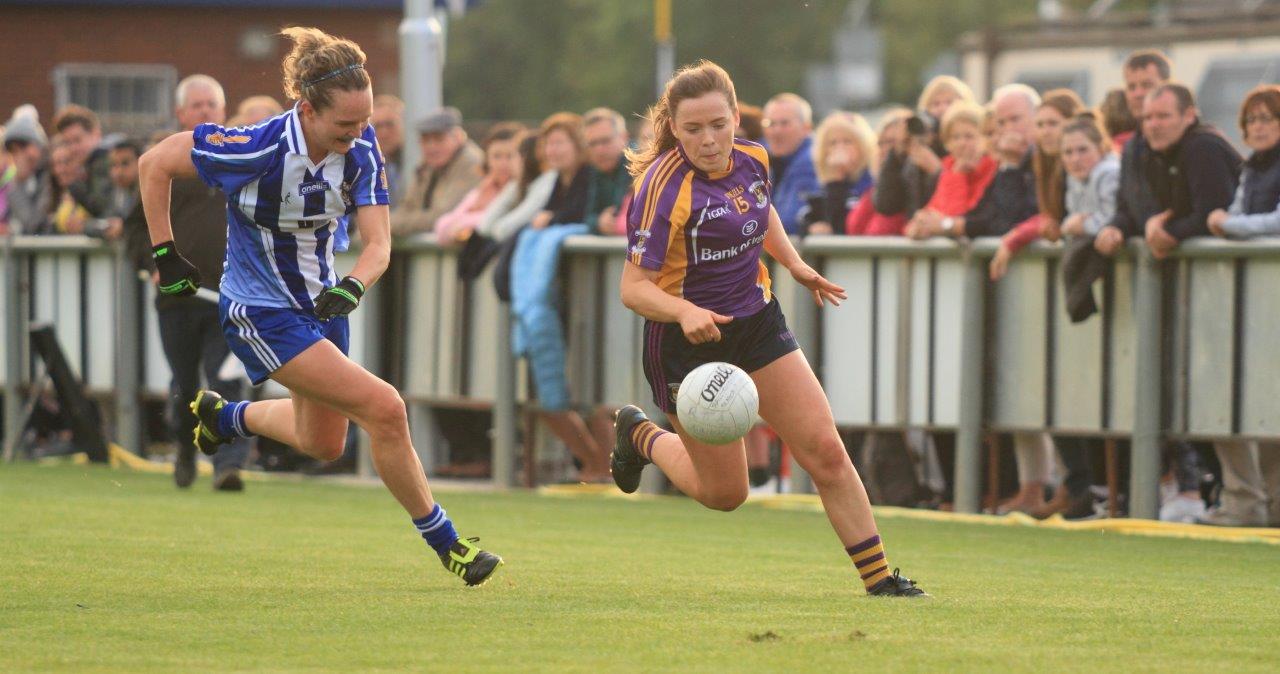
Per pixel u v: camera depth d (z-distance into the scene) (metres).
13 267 46.88
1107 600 20.83
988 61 82.25
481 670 15.35
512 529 30.55
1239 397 31.23
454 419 42.44
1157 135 31.08
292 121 20.78
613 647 16.64
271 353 21.44
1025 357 33.53
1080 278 32.00
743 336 20.58
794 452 20.88
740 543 28.44
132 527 29.11
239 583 21.78
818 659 15.89
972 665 15.56
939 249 34.06
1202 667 15.55
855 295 35.41
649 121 21.11
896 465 36.06
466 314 40.69
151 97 88.81
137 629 17.77
